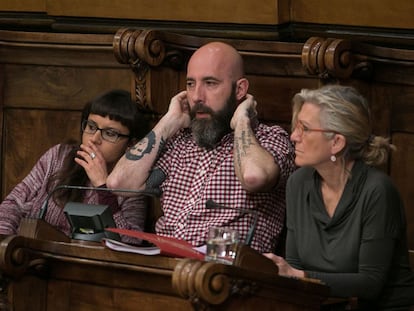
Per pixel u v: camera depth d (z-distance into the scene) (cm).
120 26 1134
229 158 919
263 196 906
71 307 801
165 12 1110
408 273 821
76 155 1002
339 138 801
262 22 1073
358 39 1049
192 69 935
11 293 798
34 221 808
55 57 1080
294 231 838
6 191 1102
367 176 807
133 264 750
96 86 1073
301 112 812
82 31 1147
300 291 721
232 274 682
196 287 673
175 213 937
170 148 966
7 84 1095
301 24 1063
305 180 837
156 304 757
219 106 928
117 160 995
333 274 778
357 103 807
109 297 780
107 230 766
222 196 912
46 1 1159
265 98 980
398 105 949
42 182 1005
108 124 981
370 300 797
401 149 952
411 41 1037
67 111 1084
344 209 801
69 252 784
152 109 987
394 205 802
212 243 726
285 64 972
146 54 961
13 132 1098
